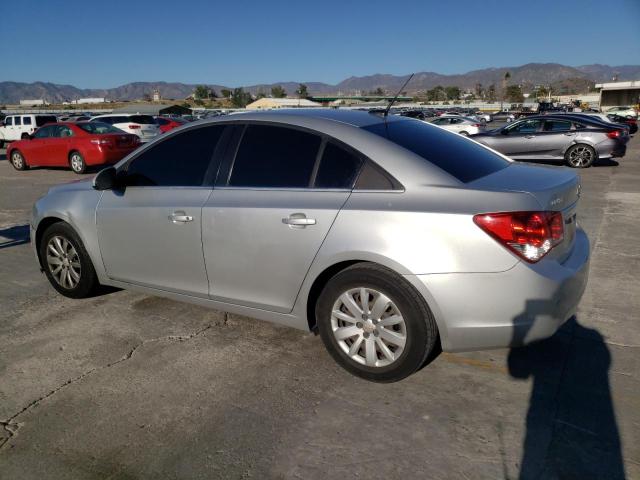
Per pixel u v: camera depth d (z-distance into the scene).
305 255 3.14
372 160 3.07
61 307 4.43
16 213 8.79
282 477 2.38
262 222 3.28
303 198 3.18
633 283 4.73
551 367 3.28
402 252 2.83
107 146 14.30
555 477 2.34
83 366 3.43
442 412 2.83
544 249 2.75
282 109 3.76
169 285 3.87
